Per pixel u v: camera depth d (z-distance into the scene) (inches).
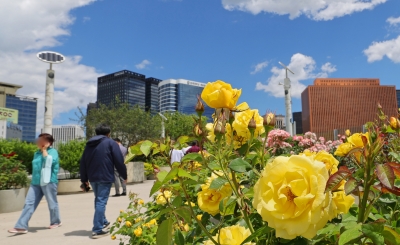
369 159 34.9
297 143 291.1
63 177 584.1
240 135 57.4
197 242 66.1
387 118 73.1
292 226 30.4
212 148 53.7
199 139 49.5
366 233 30.9
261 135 58.3
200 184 57.8
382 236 30.6
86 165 221.1
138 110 1045.8
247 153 54.9
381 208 49.4
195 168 73.5
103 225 219.1
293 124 634.2
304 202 29.9
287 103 650.2
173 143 52.7
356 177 38.1
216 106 52.2
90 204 370.9
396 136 69.9
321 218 30.4
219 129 47.8
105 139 222.2
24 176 350.0
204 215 64.5
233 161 45.2
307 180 31.6
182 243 51.6
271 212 31.3
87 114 1050.7
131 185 562.3
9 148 543.8
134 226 132.0
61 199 417.1
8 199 324.2
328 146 283.0
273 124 53.2
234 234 45.8
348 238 30.9
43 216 300.8
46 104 541.3
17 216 301.6
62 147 526.6
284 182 32.0
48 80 544.1
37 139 242.2
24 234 226.2
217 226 52.6
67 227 247.1
